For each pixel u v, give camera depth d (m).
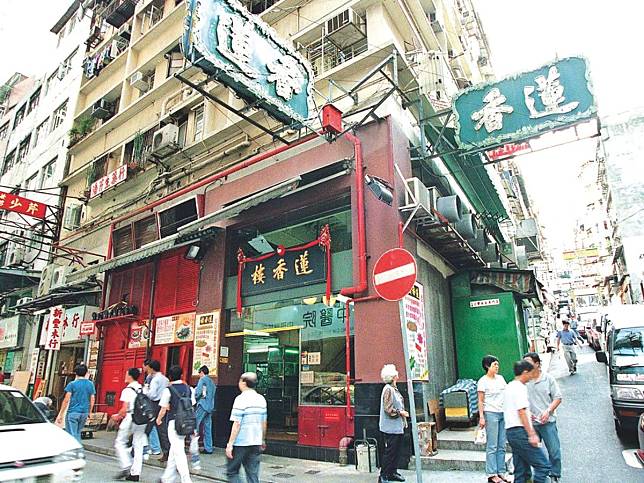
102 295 14.33
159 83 16.17
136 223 13.86
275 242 10.14
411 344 7.61
